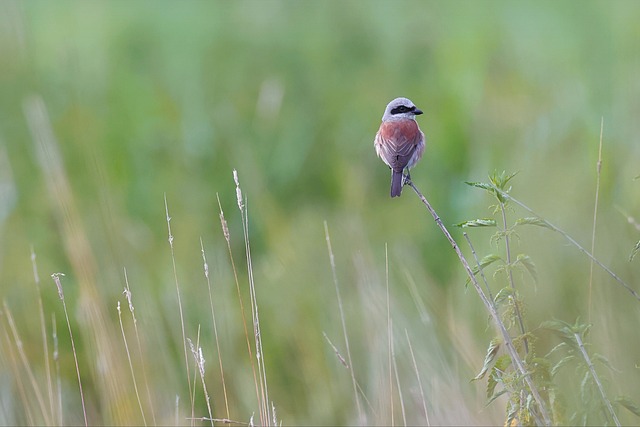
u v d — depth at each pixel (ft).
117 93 56.08
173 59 65.05
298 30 70.64
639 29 56.95
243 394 33.40
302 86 59.47
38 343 34.99
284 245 39.45
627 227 30.91
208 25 71.46
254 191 45.14
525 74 56.18
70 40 64.69
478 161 44.70
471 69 57.31
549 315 28.07
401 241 40.50
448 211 44.11
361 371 33.30
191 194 44.80
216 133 50.42
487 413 27.81
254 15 74.74
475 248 37.24
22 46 56.90
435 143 49.39
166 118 52.01
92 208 40.04
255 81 60.18
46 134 38.40
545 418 18.65
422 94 57.82
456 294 34.73
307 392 33.30
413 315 33.94
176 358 34.22
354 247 38.37
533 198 35.81
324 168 48.75
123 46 67.62
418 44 66.85
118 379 30.30
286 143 50.62
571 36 62.28
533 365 19.71
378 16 75.25
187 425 30.19
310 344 34.45
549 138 41.78
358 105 56.49
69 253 34.32
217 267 38.73
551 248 30.50
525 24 70.03
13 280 38.22
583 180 36.09
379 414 27.78
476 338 32.14
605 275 28.04
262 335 35.68
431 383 29.14
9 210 41.11
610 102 46.11
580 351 19.89
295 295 36.45
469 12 77.30
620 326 25.91
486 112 48.93
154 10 79.30
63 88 55.16
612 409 18.88
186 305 35.96
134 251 39.37
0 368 31.83
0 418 30.17
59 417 28.25
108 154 47.78
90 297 32.30
